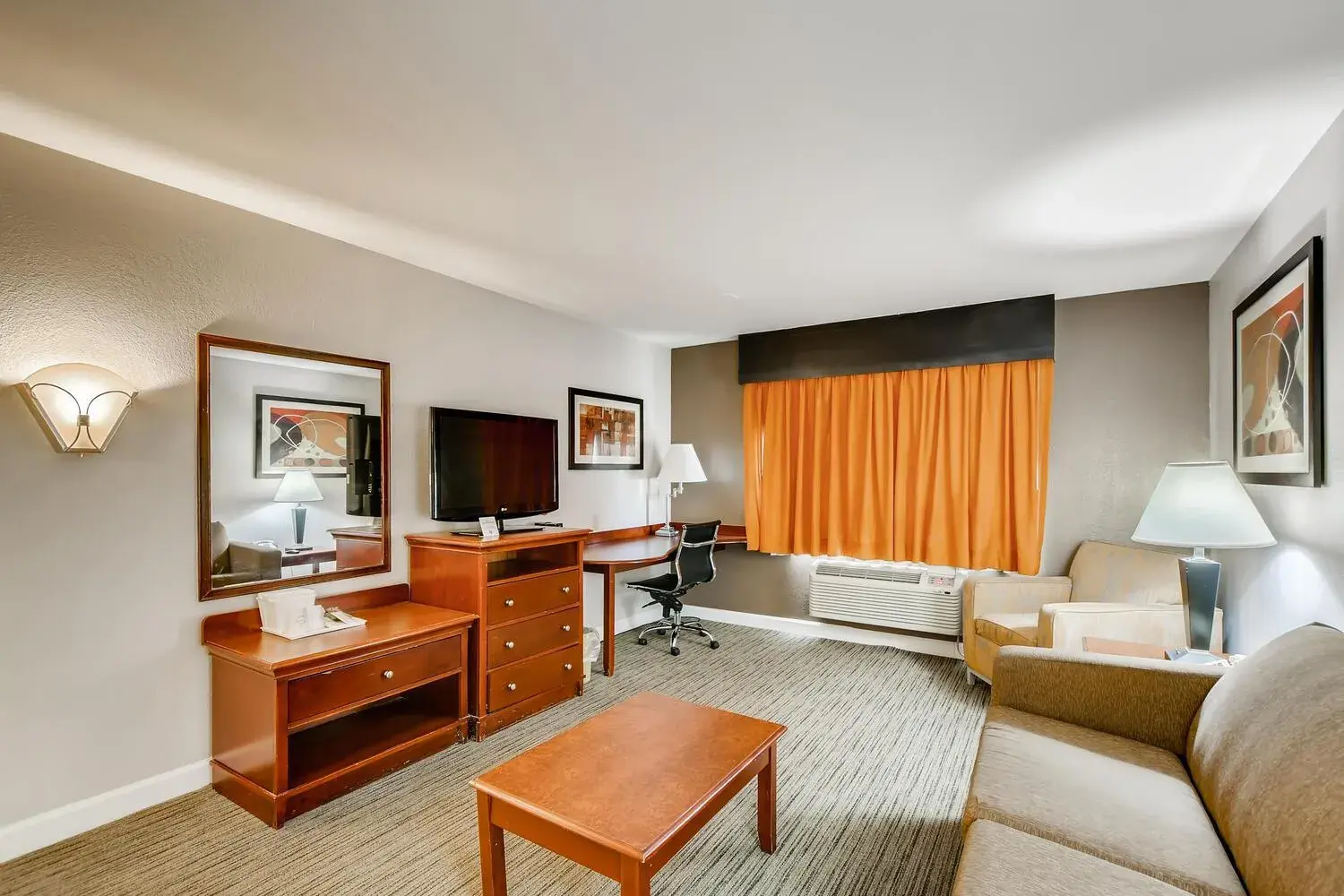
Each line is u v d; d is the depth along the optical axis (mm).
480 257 3180
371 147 2082
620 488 4883
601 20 1451
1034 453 3885
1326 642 1577
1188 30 1478
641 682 3727
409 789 2477
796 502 4750
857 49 1560
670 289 3707
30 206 2078
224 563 2539
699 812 1632
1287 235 2285
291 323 2773
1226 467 2354
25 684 2076
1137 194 2389
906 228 2756
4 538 2037
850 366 4465
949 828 2225
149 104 1833
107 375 2188
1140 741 1913
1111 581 3346
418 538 3176
